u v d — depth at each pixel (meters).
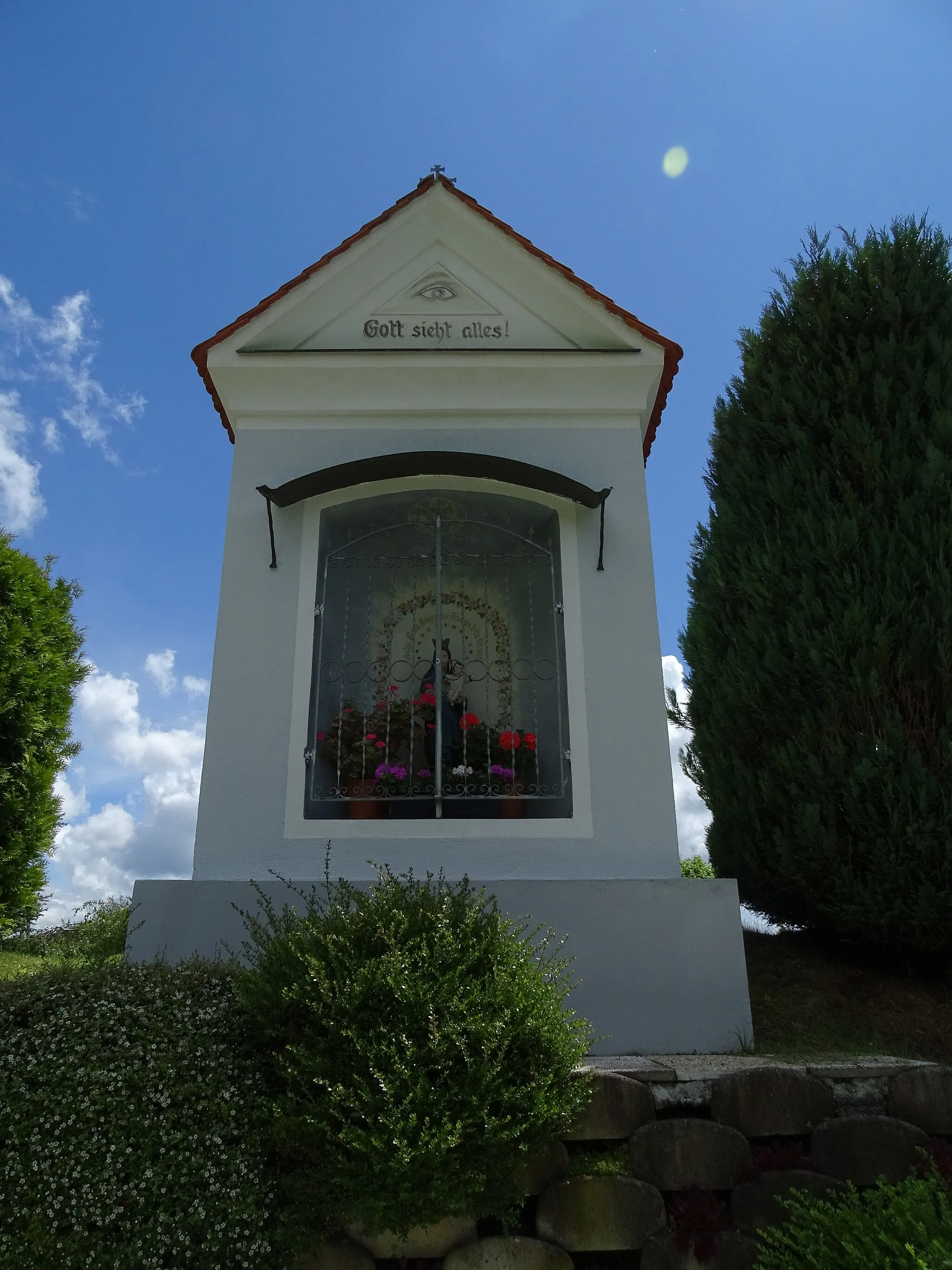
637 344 7.01
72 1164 3.24
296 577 6.54
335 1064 3.57
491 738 6.82
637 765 6.10
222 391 7.01
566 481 6.48
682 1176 3.81
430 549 7.31
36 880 9.68
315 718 6.27
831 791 6.07
